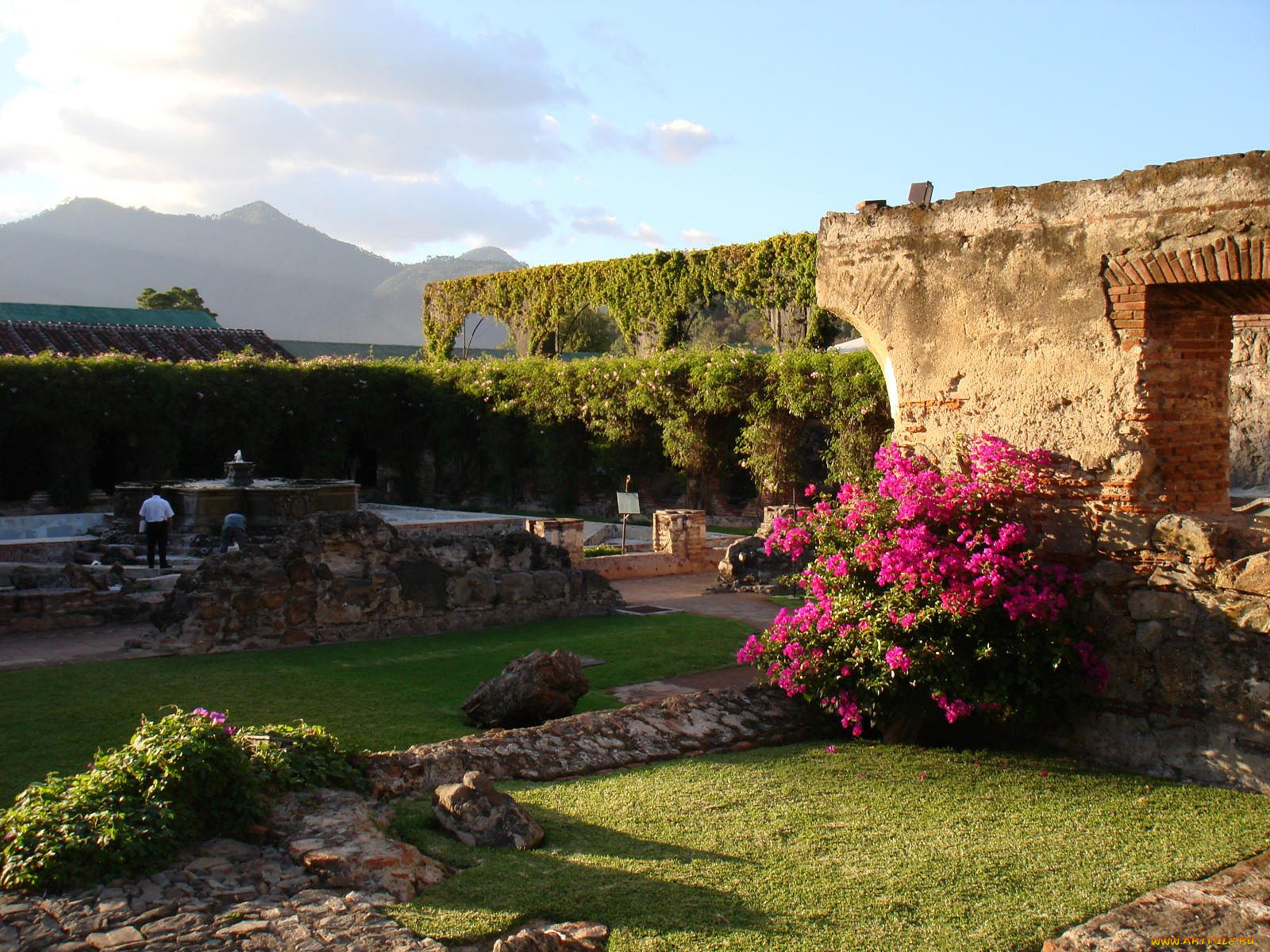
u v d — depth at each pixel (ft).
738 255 107.24
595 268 121.70
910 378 26.07
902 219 26.14
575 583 46.65
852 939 13.99
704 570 67.62
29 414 92.58
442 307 142.41
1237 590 20.92
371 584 40.42
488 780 18.42
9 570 48.91
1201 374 23.39
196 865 15.39
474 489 121.39
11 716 26.78
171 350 129.29
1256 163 20.61
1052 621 22.31
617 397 103.55
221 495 72.90
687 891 15.37
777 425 92.94
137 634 40.81
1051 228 23.52
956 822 18.66
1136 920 14.32
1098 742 22.70
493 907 14.56
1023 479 23.40
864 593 24.26
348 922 13.84
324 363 116.37
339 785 18.84
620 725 23.50
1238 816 19.02
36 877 14.49
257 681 31.68
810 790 20.39
